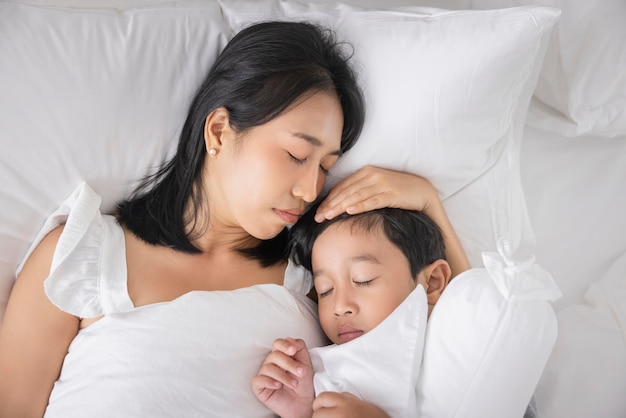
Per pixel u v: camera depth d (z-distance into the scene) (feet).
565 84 4.43
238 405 3.17
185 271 3.49
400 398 3.09
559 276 4.31
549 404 3.81
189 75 3.76
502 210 4.09
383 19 3.77
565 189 4.57
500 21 3.62
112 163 3.60
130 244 3.44
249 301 3.34
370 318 3.39
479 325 3.01
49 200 3.50
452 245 3.84
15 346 3.19
